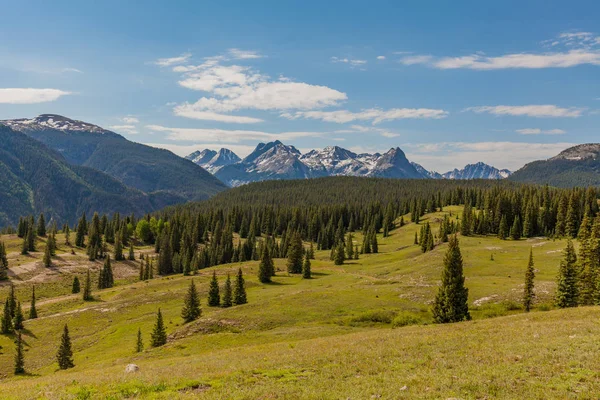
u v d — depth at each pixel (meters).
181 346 61.09
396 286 93.19
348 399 19.80
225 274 150.62
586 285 68.75
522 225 174.25
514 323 40.69
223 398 20.73
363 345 34.97
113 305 114.00
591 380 20.28
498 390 19.78
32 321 106.62
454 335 35.59
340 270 151.75
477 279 95.00
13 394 24.31
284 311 76.81
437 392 19.94
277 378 25.06
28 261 180.25
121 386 23.72
